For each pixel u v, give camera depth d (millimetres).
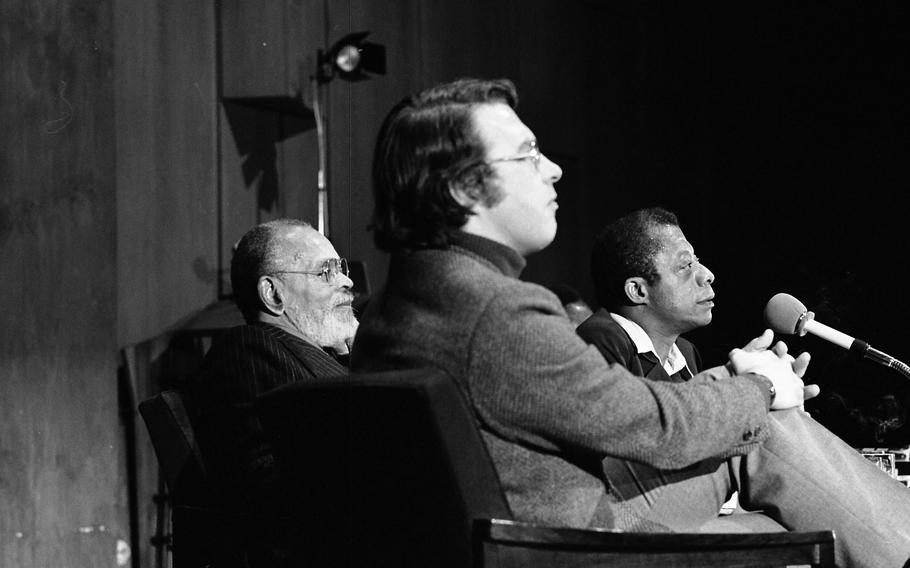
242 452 3799
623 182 11734
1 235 5863
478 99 2570
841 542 2871
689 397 2465
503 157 2525
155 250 7570
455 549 2236
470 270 2432
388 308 2537
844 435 6367
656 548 2275
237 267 4648
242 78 8156
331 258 4656
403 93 9555
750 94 11625
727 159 11734
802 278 10805
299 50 8367
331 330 4617
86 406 6309
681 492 2748
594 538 2234
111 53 6660
